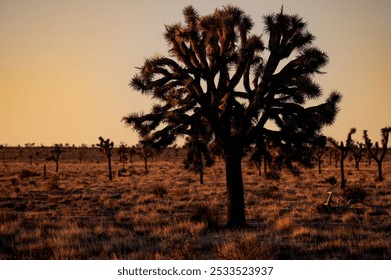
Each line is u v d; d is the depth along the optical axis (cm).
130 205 2794
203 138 1712
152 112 1641
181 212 2375
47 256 1257
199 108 1688
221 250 1212
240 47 1642
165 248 1289
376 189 3472
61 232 1552
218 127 1681
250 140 1705
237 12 1633
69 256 1242
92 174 6506
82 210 2516
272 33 1619
